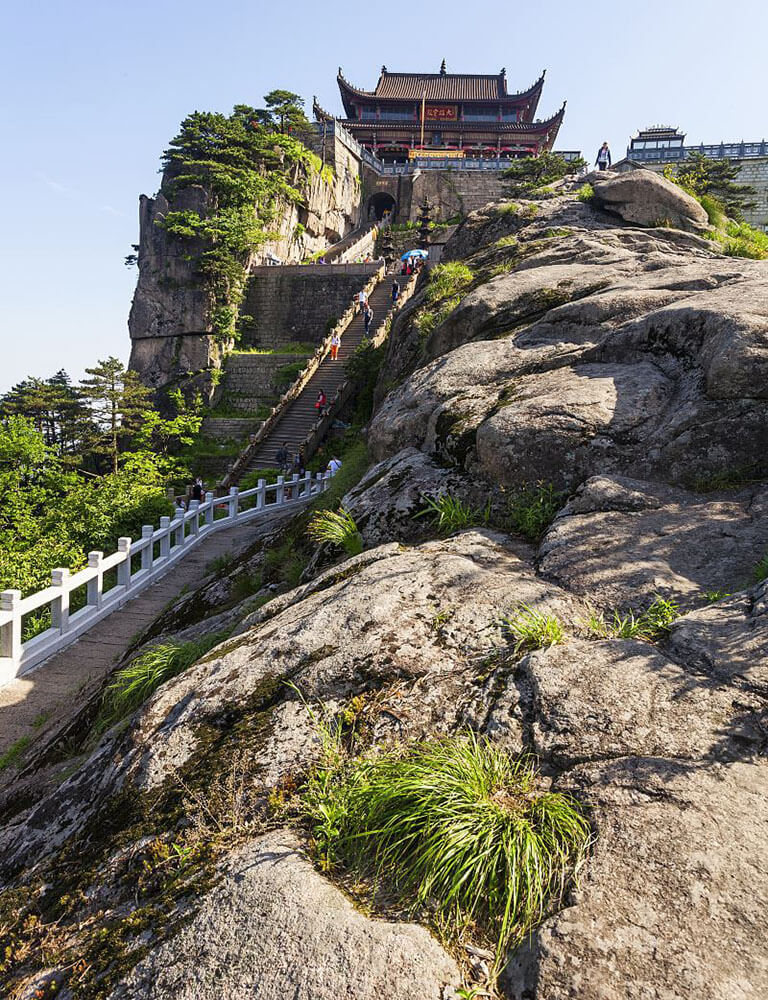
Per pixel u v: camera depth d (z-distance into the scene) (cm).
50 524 2228
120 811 345
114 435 3616
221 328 4072
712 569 431
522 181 4456
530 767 302
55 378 4638
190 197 4172
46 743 627
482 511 595
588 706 318
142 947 259
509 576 455
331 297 4219
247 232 4128
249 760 342
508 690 344
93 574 1024
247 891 261
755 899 225
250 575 848
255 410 3962
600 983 209
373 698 364
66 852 342
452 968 228
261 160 4500
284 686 388
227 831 308
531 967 221
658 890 233
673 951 214
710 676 324
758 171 4669
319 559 642
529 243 1447
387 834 280
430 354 1119
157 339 4150
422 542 585
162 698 426
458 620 408
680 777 274
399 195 6022
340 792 309
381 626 408
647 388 613
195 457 3619
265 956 235
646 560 448
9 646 831
